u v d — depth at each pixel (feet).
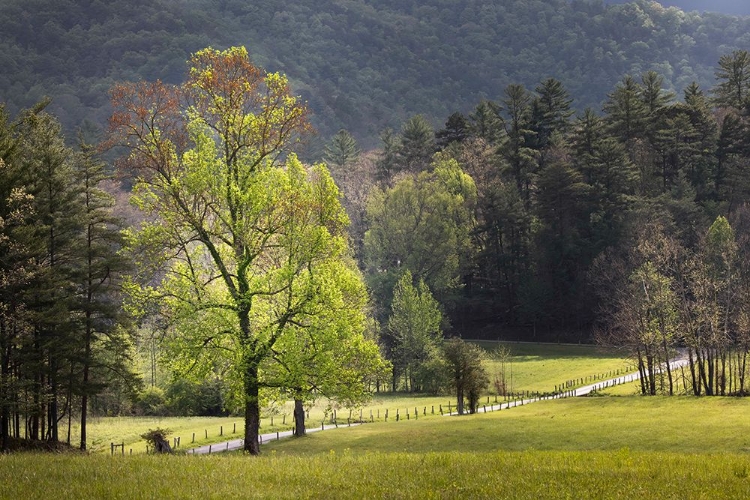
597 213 420.77
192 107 143.54
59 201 178.19
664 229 367.45
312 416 288.92
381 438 193.88
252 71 144.25
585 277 418.10
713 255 326.65
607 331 393.91
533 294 429.79
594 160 426.51
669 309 271.90
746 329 252.42
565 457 93.35
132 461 88.63
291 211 142.41
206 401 302.25
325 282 138.51
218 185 139.95
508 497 60.95
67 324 171.01
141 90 144.97
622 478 71.15
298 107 146.41
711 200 417.49
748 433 166.30
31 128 189.47
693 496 61.11
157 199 141.79
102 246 184.34
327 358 137.28
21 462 86.43
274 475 74.33
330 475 74.43
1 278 152.97
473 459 89.92
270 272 143.02
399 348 370.32
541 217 434.30
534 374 359.66
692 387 284.41
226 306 136.46
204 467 81.56
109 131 145.89
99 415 293.23
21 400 157.48
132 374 189.78
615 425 191.31
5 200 159.74
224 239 140.46
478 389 262.06
